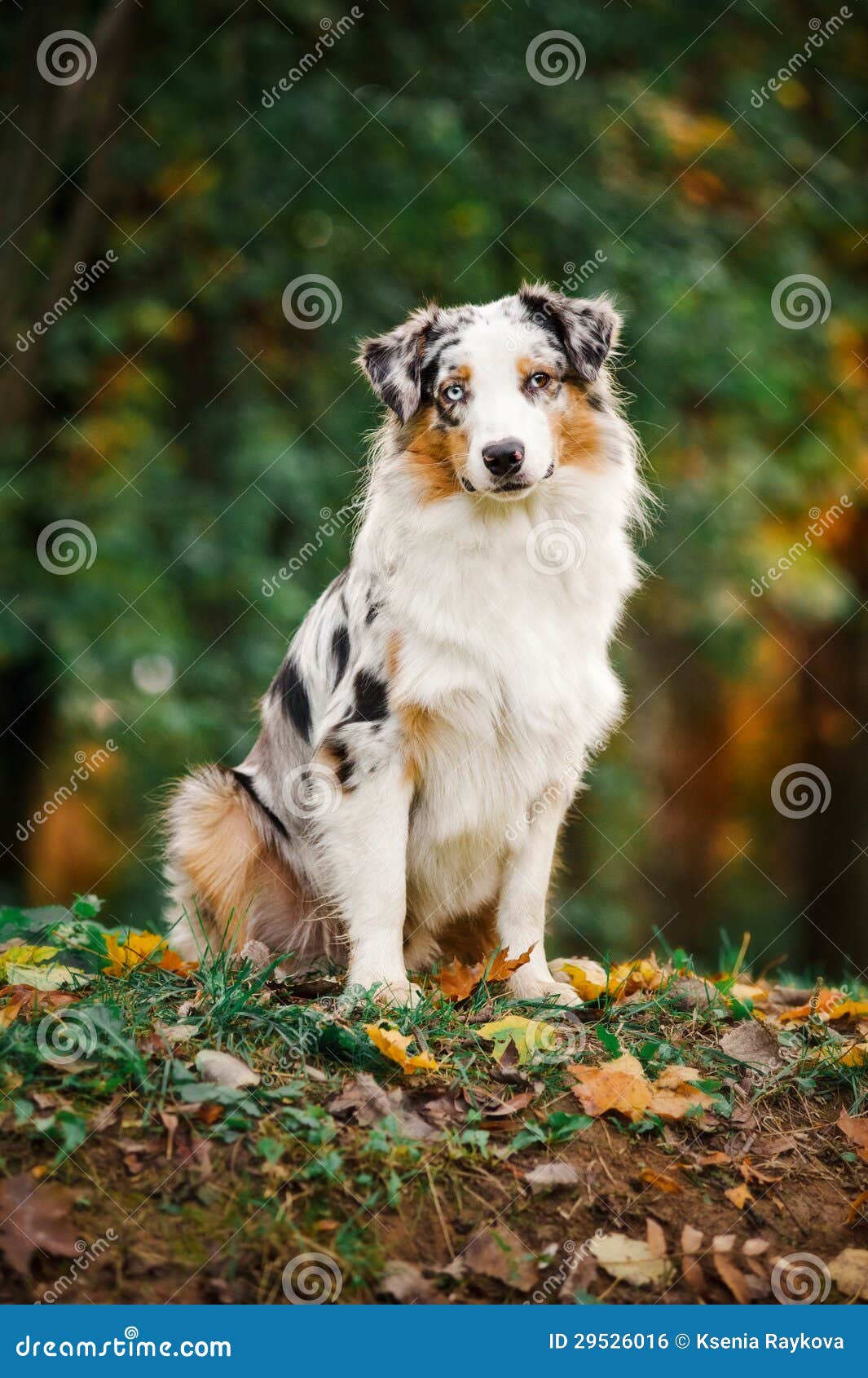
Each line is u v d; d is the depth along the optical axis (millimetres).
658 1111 4324
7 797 11383
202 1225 3783
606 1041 4641
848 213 12070
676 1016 5055
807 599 12719
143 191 11258
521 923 5465
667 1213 4098
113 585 10156
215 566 10305
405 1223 3906
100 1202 3779
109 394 11219
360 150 10680
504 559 5219
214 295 10961
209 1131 3988
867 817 14477
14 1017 4285
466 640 5133
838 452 12461
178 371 11398
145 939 5293
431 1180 3984
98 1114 3977
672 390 11305
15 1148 3842
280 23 10820
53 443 10953
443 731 5234
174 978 4871
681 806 17781
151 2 10570
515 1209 4000
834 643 14820
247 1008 4516
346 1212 3891
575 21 11117
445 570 5172
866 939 14250
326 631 5754
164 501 10516
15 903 10766
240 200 10680
